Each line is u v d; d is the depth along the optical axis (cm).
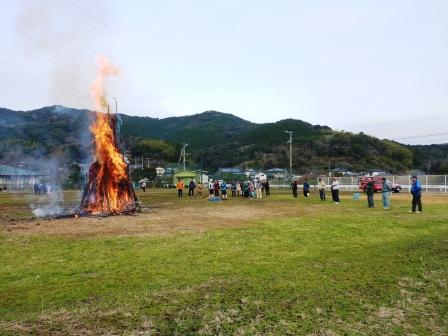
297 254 1121
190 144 18475
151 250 1172
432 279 886
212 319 647
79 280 858
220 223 1784
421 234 1463
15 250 1173
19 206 2952
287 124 16600
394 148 12369
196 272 924
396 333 612
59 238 1383
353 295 777
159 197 4050
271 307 705
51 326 607
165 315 659
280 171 10894
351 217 1975
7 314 656
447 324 650
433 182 4628
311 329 617
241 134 17600
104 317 646
